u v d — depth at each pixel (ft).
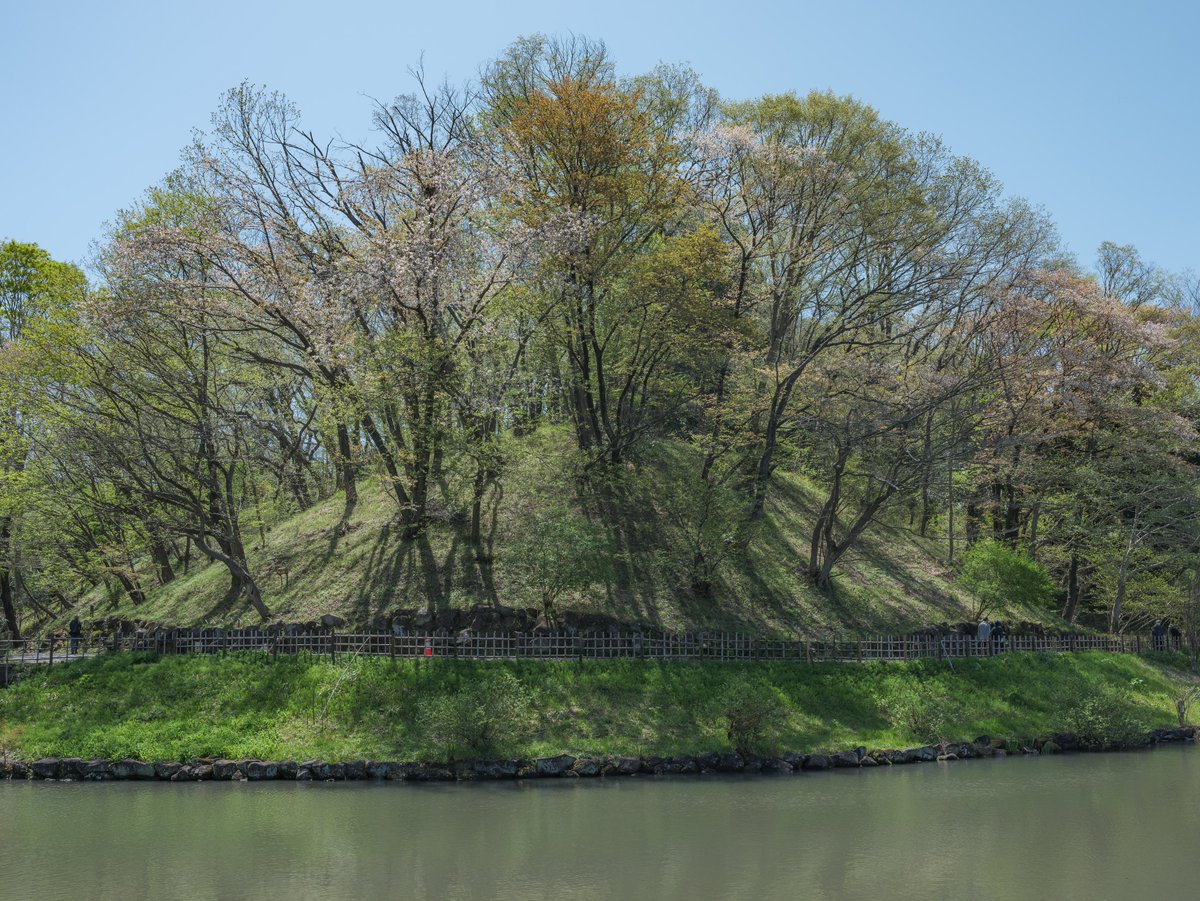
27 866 57.11
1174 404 162.30
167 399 116.67
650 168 130.72
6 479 118.62
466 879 54.90
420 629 105.50
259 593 113.60
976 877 56.08
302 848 61.21
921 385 123.95
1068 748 105.19
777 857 59.72
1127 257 170.71
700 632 111.86
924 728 100.63
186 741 87.66
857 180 135.64
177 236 110.11
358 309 112.88
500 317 120.47
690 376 151.74
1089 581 166.71
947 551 155.43
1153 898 52.54
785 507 152.15
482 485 116.88
